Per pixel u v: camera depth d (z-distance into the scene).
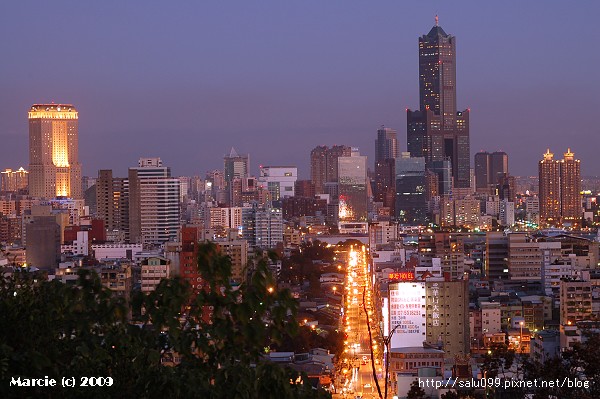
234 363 86.12
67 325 86.75
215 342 86.50
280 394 82.69
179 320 88.25
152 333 87.31
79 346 83.06
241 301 88.12
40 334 84.69
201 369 85.31
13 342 83.81
